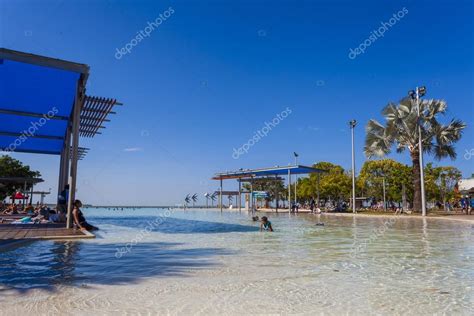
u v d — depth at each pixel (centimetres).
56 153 2177
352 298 370
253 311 324
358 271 514
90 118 1456
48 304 338
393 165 4609
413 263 586
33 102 1393
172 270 511
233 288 408
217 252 705
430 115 2675
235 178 4188
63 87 1245
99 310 321
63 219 1418
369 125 2938
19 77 1166
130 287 408
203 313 317
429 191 4631
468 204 2923
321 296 377
